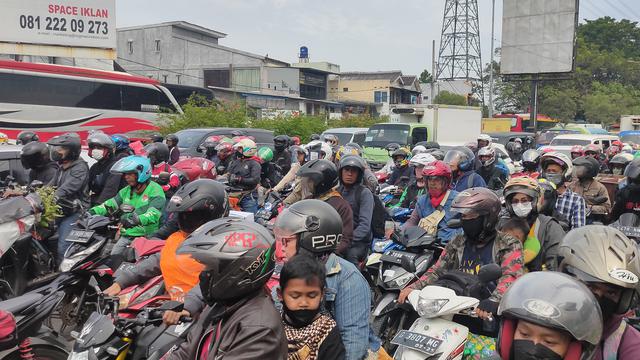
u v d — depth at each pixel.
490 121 39.81
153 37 47.94
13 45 23.39
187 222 3.93
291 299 2.63
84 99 19.22
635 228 6.01
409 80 62.06
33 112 18.12
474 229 3.96
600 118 56.44
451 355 3.63
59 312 4.81
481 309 3.62
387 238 6.14
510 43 39.72
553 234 4.43
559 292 1.97
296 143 16.22
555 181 6.12
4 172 7.55
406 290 4.17
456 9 60.44
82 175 6.79
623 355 2.38
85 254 4.74
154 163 8.67
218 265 2.28
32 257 5.90
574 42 37.59
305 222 3.18
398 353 3.73
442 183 5.52
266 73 46.94
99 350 3.38
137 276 4.11
